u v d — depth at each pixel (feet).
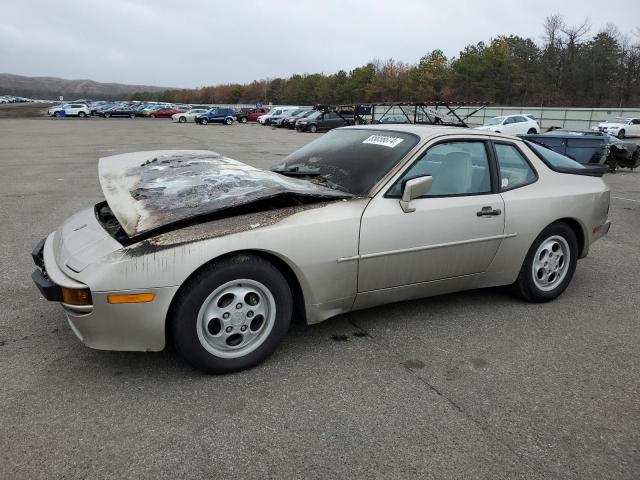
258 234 9.22
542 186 13.14
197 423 8.15
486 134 12.62
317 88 335.06
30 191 31.07
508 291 13.94
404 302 13.43
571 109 138.92
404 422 8.34
